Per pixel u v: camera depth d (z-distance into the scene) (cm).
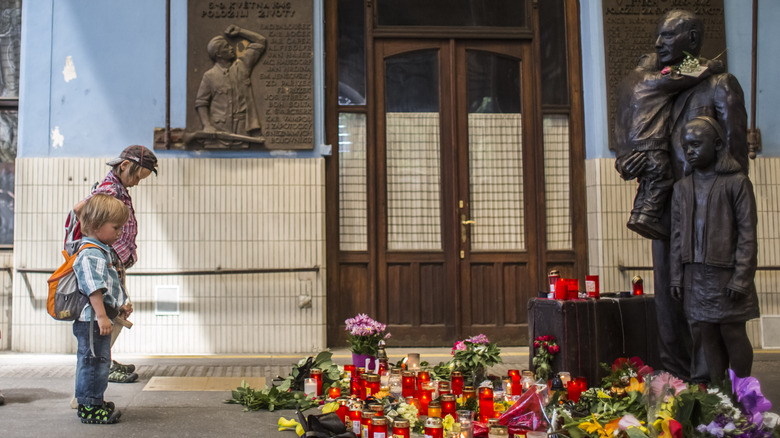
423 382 418
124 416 411
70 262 385
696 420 304
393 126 728
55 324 655
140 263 667
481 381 478
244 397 443
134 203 670
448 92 730
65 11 679
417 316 711
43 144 671
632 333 499
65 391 479
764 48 724
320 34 695
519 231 729
